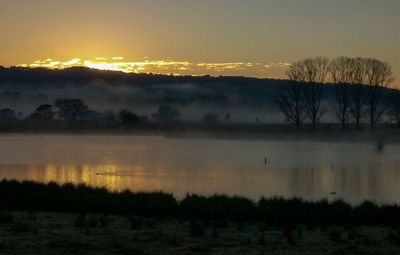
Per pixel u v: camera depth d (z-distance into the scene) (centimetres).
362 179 4534
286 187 3931
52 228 1673
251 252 1352
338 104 11231
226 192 3556
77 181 4188
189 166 5650
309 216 2055
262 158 6738
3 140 10662
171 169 5312
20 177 4488
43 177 4503
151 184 4016
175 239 1481
